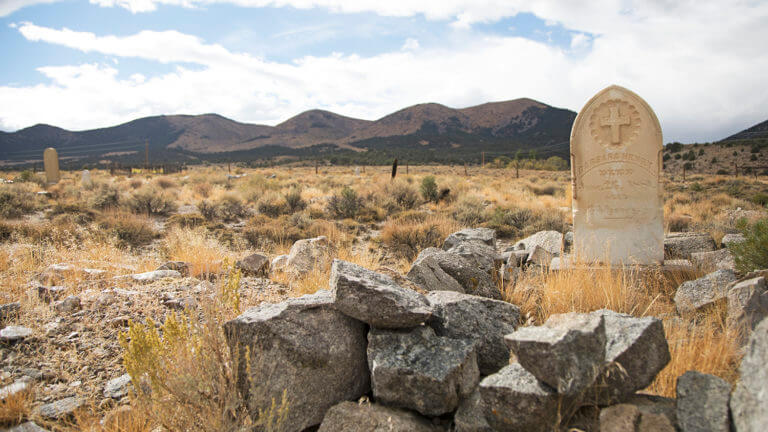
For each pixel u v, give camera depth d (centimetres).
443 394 276
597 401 259
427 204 2195
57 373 374
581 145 673
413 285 466
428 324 367
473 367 302
